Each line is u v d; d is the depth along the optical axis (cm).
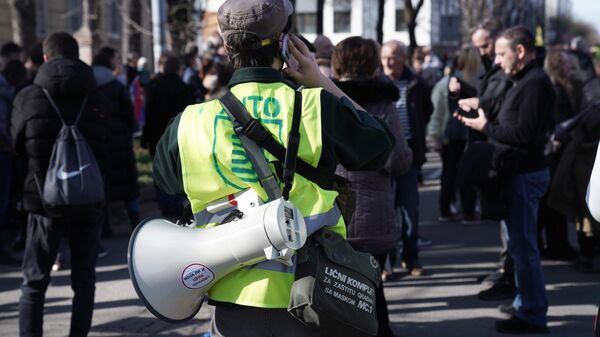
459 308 502
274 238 194
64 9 2211
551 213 619
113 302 532
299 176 210
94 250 410
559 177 565
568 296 525
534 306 438
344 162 218
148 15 1717
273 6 213
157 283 202
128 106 684
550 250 629
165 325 480
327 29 3650
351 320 207
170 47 1695
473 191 770
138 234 206
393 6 3625
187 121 213
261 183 206
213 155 207
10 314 509
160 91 775
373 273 218
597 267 603
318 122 209
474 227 771
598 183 227
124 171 693
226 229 201
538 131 407
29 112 392
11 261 650
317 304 201
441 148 784
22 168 446
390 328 429
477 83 636
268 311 208
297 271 206
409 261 588
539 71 416
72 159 391
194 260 202
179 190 221
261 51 215
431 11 3491
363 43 382
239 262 201
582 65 674
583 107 622
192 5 1734
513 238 429
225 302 210
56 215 388
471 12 2695
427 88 598
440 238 724
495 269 599
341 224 221
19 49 798
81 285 406
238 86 213
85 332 407
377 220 373
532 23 3303
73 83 395
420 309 502
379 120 225
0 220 654
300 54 222
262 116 208
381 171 372
